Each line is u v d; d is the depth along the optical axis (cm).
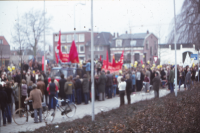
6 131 871
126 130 653
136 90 2036
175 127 658
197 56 2042
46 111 1038
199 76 2216
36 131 763
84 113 1163
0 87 969
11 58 3372
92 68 911
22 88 1188
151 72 2048
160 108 903
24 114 1002
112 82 1694
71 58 1808
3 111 968
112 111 1015
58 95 1392
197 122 696
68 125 798
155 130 635
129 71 1898
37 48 3500
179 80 1912
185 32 1516
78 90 1441
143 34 5622
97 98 1619
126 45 5447
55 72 1730
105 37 5941
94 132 676
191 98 1039
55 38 5978
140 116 801
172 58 4500
